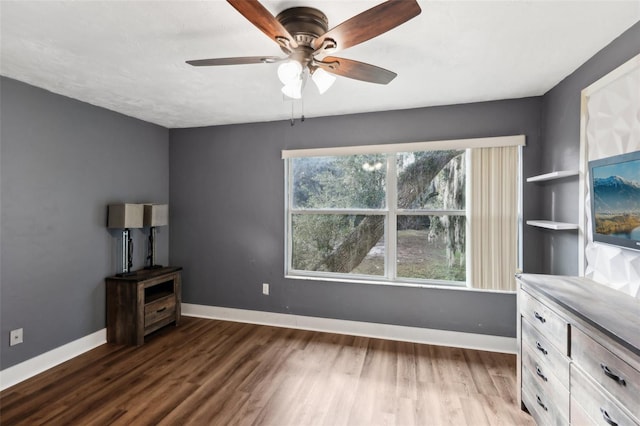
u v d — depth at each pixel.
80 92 2.66
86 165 2.93
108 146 3.14
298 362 2.70
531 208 2.80
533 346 1.89
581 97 2.10
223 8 1.51
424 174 3.18
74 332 2.82
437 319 3.06
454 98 2.81
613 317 1.34
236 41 1.83
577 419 1.45
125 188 3.33
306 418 2.00
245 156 3.64
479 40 1.81
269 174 3.57
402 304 3.15
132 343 3.02
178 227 3.89
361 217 3.39
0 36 1.76
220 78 2.36
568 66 2.16
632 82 1.65
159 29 1.70
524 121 2.80
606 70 1.88
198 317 3.80
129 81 2.43
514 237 2.82
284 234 3.53
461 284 3.08
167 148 3.89
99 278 3.05
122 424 1.93
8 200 2.37
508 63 2.11
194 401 2.16
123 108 3.11
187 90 2.62
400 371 2.55
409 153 3.22
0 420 1.96
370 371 2.55
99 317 3.04
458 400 2.18
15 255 2.41
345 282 3.31
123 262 3.18
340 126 3.31
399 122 3.12
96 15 1.56
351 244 3.42
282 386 2.34
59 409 2.07
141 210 3.25
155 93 2.69
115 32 1.72
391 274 3.26
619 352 1.18
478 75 2.32
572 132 2.26
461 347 2.99
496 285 2.87
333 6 1.49
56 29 1.69
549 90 2.61
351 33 1.37
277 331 3.38
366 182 3.37
